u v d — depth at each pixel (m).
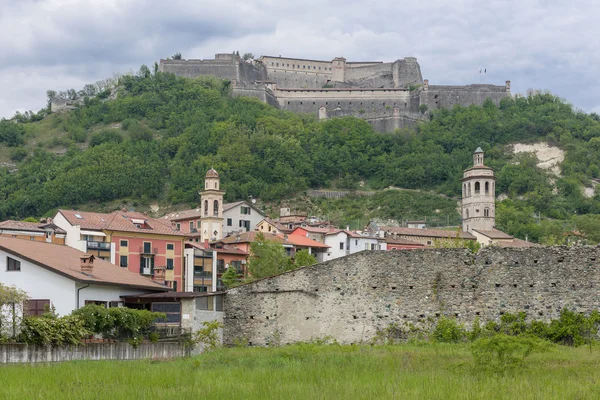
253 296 79.12
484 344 56.53
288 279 78.44
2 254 72.25
